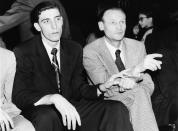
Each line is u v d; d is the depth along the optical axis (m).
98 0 6.06
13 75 2.43
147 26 4.36
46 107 2.49
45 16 2.63
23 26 3.33
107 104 2.57
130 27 4.72
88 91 2.75
